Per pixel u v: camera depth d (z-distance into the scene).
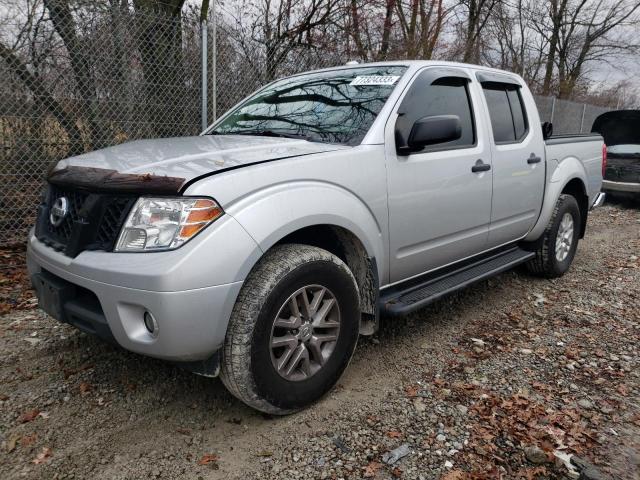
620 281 5.32
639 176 9.74
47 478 2.24
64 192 2.70
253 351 2.42
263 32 7.88
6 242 5.24
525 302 4.62
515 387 3.13
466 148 3.75
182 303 2.19
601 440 2.65
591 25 22.67
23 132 5.15
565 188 5.37
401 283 3.45
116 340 2.38
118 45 5.57
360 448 2.51
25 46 5.10
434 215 3.44
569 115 14.91
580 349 3.69
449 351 3.59
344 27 8.84
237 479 2.28
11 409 2.73
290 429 2.63
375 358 3.45
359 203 2.90
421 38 10.72
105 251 2.38
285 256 2.56
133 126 5.80
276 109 3.78
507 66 20.86
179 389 2.97
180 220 2.25
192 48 6.07
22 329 3.66
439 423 2.73
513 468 2.41
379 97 3.33
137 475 2.28
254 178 2.45
